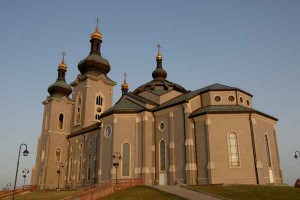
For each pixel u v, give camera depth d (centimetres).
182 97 5797
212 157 4597
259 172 4459
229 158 4581
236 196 3334
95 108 8431
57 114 8500
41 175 7938
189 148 4812
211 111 4778
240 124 4744
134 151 5522
